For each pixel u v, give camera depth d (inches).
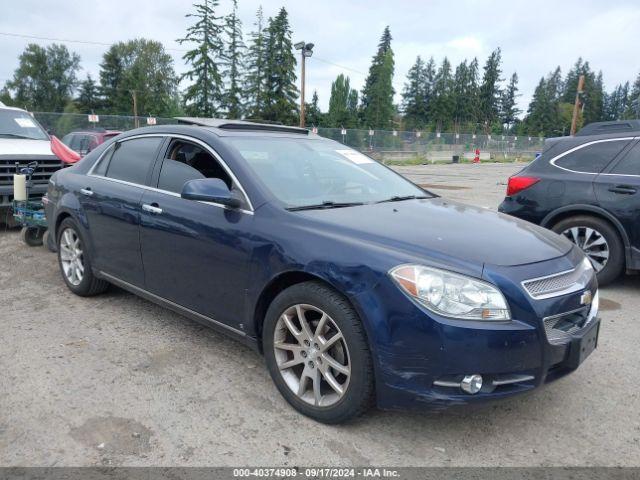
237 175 139.7
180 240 147.0
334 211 133.1
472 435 116.6
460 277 105.0
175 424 117.8
